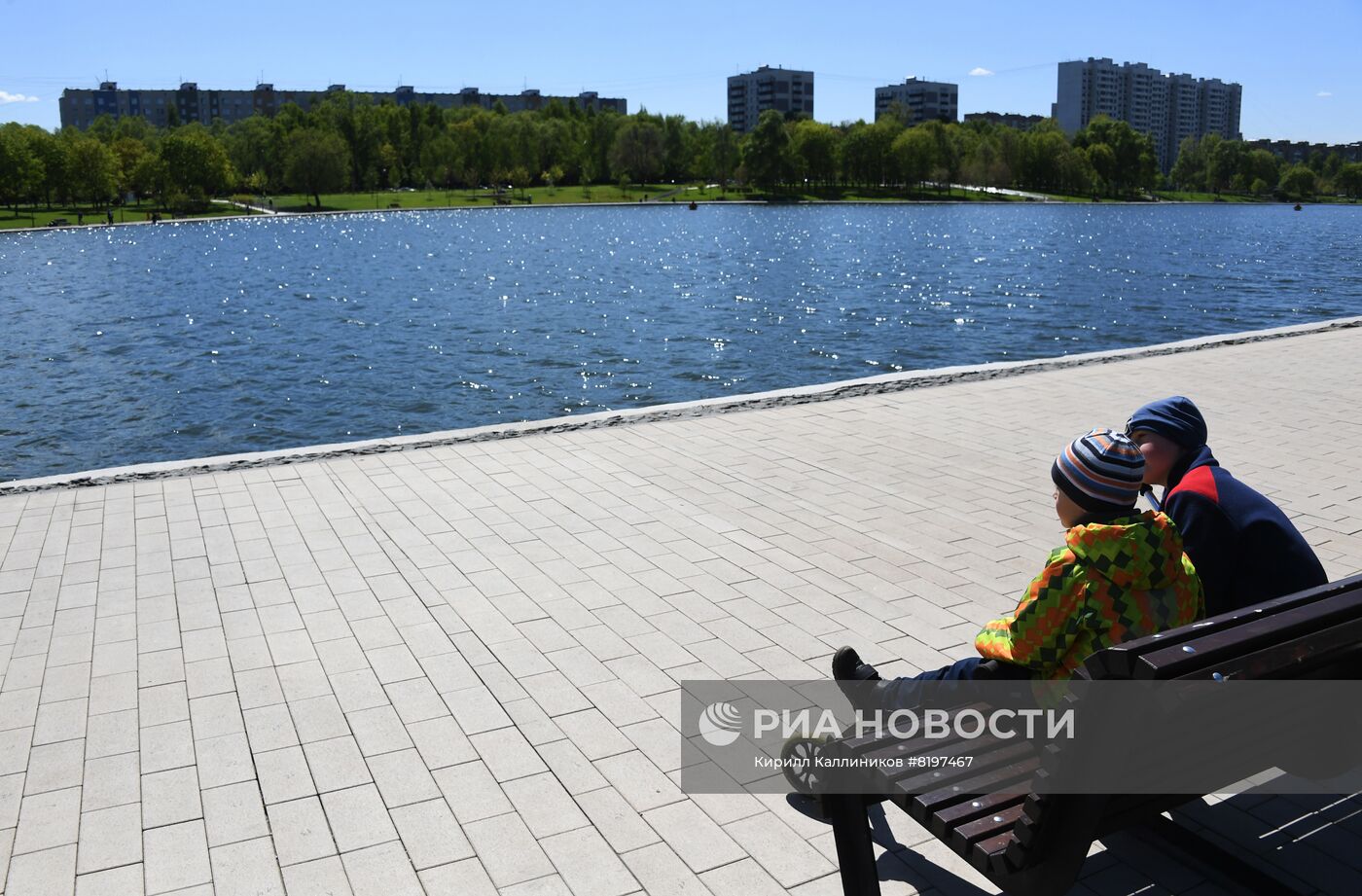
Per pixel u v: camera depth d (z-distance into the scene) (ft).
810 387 40.29
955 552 23.12
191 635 19.33
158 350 92.22
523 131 521.65
